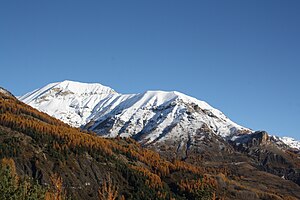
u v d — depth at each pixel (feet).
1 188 223.71
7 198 223.71
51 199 298.56
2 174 234.38
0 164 248.32
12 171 250.98
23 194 234.17
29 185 255.70
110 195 288.10
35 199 242.37
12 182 234.17
